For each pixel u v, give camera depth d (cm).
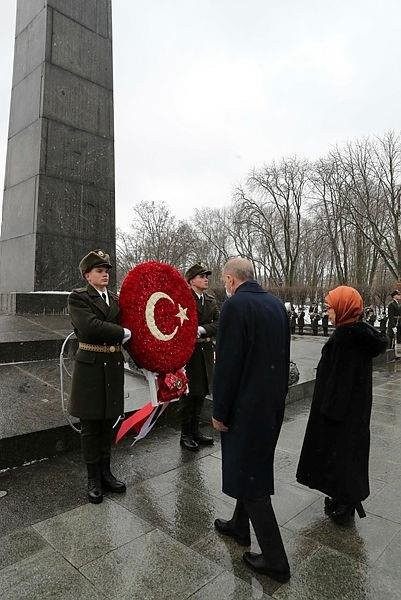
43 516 285
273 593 220
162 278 360
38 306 808
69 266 891
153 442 428
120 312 339
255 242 4931
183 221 5322
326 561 248
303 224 4488
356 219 3325
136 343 333
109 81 991
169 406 481
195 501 311
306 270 5109
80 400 308
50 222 867
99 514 288
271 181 4084
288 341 259
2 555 241
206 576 227
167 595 212
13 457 357
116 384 318
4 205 952
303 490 338
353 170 3297
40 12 910
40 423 386
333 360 296
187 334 360
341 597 218
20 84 944
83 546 250
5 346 581
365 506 316
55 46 902
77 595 211
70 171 905
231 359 237
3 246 943
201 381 410
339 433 290
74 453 388
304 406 588
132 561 237
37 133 874
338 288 307
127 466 370
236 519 263
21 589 215
